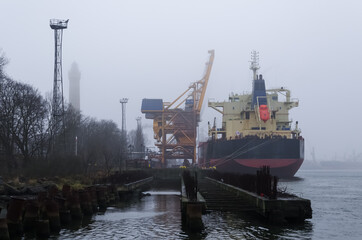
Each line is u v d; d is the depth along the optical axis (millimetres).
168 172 98625
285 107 111375
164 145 146875
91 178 55594
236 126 108562
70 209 30141
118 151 107375
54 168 55812
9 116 62594
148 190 66250
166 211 36531
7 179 43312
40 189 36125
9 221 21984
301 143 100750
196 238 23719
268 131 103250
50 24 77000
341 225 31453
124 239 23453
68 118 98500
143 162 117438
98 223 29141
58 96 78125
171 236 24281
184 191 39719
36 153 70750
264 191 32281
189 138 147250
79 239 23438
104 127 138625
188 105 154750
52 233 25000
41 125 70188
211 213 32469
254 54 117250
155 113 148750
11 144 60031
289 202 28625
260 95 107438
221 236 24312
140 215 33656
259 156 96375
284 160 95938
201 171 88250
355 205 48125
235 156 98625
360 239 25844
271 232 25688
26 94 68875
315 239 24828
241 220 29625
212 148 115812
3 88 64875
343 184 99688
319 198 58219
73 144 93125
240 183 41875
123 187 50281
